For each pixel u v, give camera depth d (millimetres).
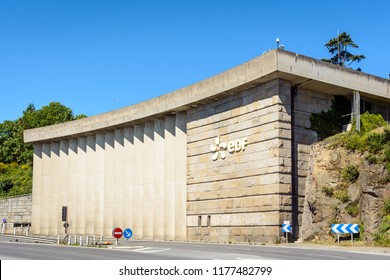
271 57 38031
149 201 51406
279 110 38625
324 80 39875
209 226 43750
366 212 35125
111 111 55531
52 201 63125
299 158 39875
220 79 42750
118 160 55844
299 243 37188
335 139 38938
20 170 90562
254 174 39938
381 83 43719
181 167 48031
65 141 63219
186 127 48188
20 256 23516
